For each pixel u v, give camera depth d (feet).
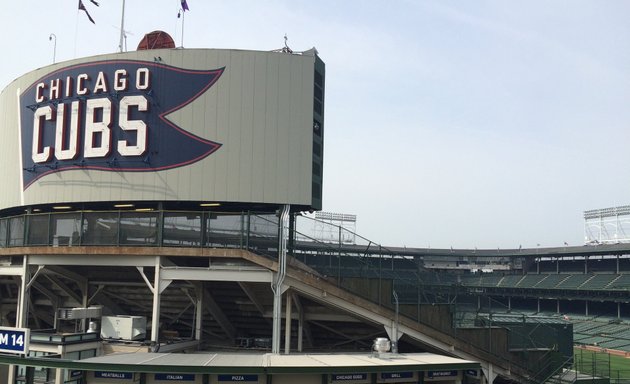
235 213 86.58
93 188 100.58
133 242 88.17
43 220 94.27
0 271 100.32
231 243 86.12
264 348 101.91
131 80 100.07
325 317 95.30
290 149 98.22
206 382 68.39
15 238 97.96
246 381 69.15
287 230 87.40
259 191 96.84
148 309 110.01
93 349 88.43
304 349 103.86
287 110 98.78
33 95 110.22
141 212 88.69
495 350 99.04
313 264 91.15
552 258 338.54
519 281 329.72
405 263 309.83
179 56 99.14
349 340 103.30
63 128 103.81
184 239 86.84
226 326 106.32
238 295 97.30
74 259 91.91
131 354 77.46
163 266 87.86
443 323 94.94
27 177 109.50
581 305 306.76
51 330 104.68
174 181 97.40
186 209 101.96
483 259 362.94
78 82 102.89
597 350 222.28
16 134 114.21
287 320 86.38
